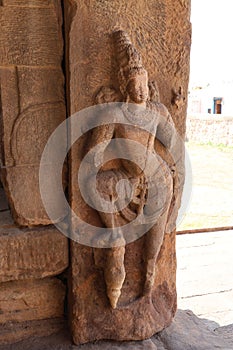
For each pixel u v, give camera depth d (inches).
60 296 75.5
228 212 184.5
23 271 70.4
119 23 65.7
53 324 75.5
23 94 65.6
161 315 77.7
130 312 73.7
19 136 66.5
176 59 71.1
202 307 95.4
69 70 63.7
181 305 96.0
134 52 63.2
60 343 72.4
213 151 411.2
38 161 68.1
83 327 71.9
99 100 65.4
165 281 78.7
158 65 70.1
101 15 64.2
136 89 63.1
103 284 71.9
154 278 75.6
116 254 68.2
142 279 74.0
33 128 66.9
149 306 75.5
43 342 72.4
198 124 482.6
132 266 73.3
